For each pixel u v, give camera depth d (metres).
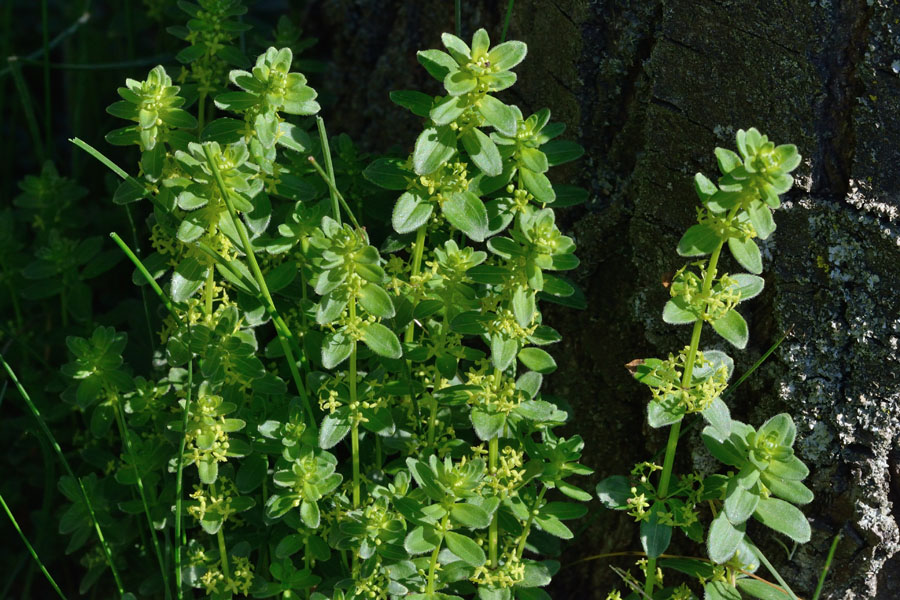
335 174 0.85
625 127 0.83
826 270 0.79
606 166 0.83
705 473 0.83
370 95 0.94
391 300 0.78
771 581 0.82
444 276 0.79
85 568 0.92
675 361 0.78
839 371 0.80
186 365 0.82
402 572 0.79
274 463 0.83
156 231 0.82
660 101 0.81
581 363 0.85
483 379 0.78
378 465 0.82
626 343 0.84
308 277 0.81
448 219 0.77
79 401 0.82
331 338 0.77
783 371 0.80
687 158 0.81
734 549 0.77
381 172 0.78
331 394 0.78
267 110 0.78
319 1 0.96
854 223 0.79
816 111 0.79
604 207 0.84
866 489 0.80
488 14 0.88
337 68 0.95
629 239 0.83
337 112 0.96
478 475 0.76
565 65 0.83
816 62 0.79
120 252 0.91
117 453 0.90
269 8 1.03
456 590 0.80
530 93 0.85
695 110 0.80
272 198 0.87
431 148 0.76
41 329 0.95
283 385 0.80
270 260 0.82
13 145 1.05
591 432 0.86
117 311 0.91
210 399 0.78
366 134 0.94
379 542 0.78
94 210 0.97
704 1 0.80
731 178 0.74
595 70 0.83
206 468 0.79
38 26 1.16
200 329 0.79
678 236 0.81
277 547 0.79
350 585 0.79
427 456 0.80
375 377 0.80
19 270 0.92
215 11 0.82
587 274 0.84
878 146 0.79
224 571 0.80
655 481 0.84
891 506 0.80
